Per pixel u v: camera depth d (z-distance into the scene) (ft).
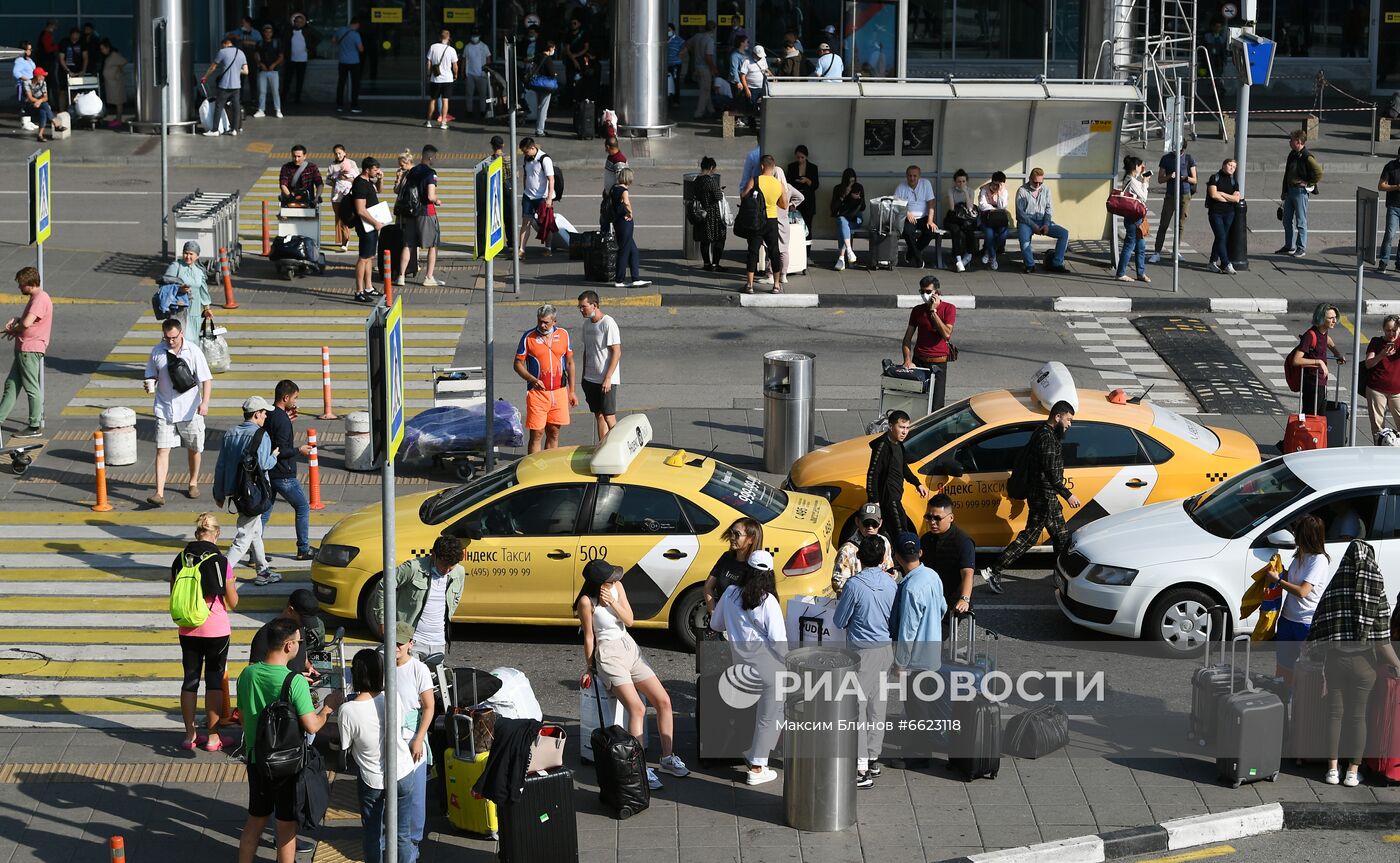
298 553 53.31
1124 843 36.32
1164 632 46.14
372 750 34.40
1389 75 147.84
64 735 42.04
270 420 50.80
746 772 39.86
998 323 81.97
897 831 37.17
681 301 84.58
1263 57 90.63
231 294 82.02
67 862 36.04
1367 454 48.26
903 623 39.37
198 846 36.83
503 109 128.47
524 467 48.24
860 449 54.95
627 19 120.88
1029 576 53.06
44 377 72.08
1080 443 52.75
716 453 63.87
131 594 51.03
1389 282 87.51
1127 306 83.97
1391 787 39.17
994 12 147.02
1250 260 92.63
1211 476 52.75
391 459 29.86
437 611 42.45
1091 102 91.35
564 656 46.88
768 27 143.23
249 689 34.91
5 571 52.44
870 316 83.20
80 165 113.91
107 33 145.48
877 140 92.38
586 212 102.99
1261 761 38.86
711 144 122.21
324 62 141.28
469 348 77.05
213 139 121.29
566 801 34.96
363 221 82.58
